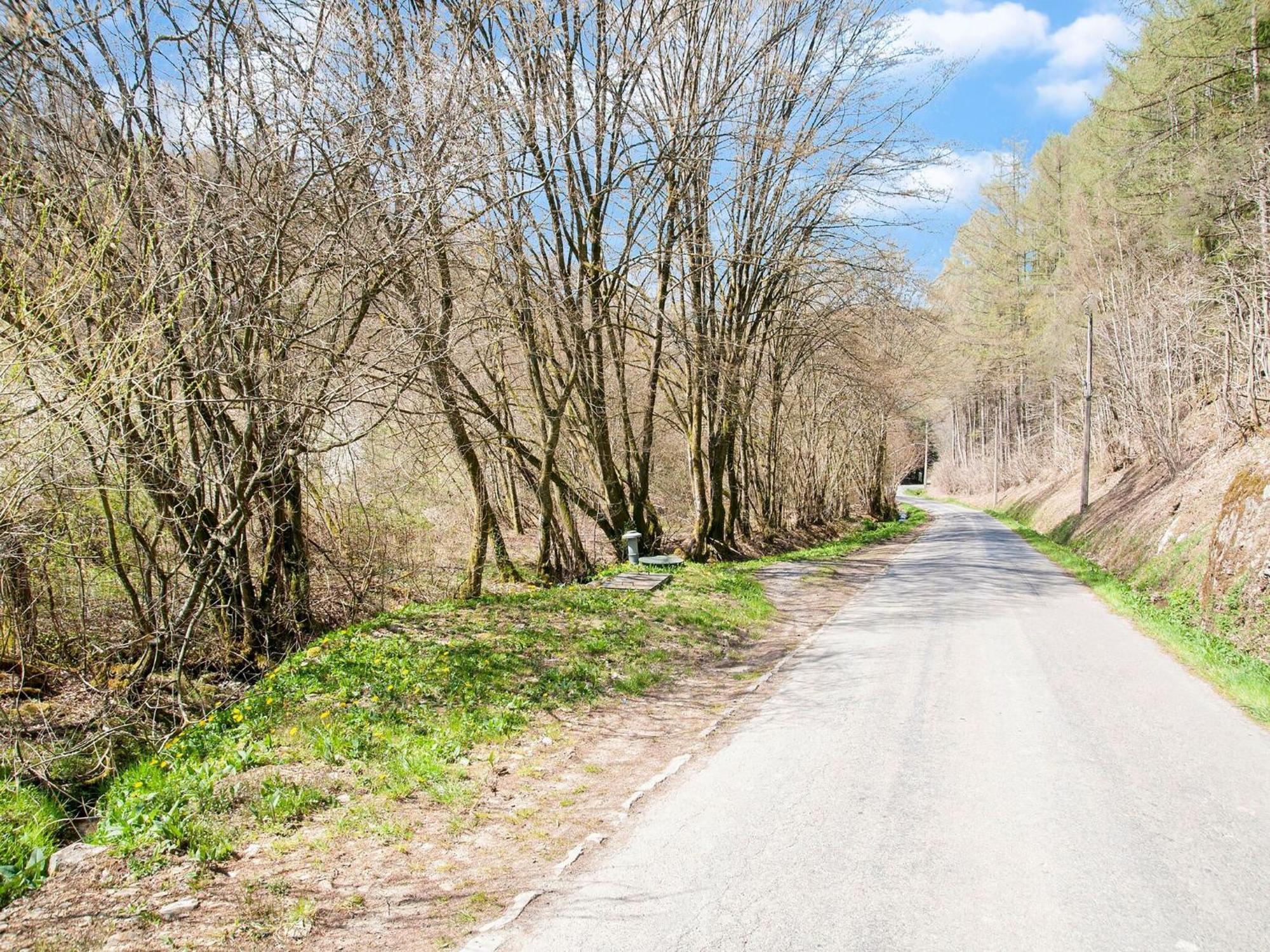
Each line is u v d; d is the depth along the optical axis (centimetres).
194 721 785
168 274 824
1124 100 2939
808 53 1939
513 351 1583
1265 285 1692
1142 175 2622
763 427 2862
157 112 910
